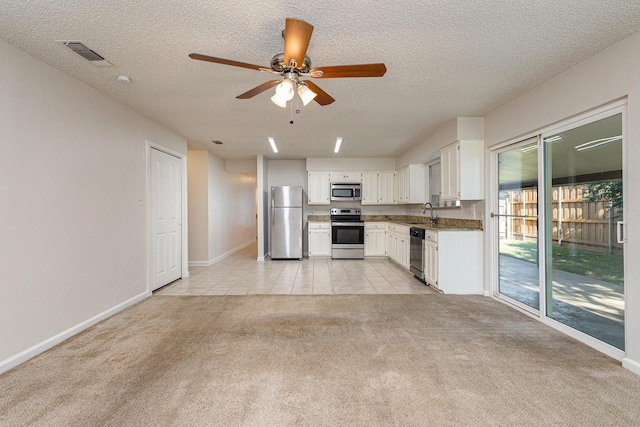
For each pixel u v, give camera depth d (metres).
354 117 4.14
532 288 3.41
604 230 2.52
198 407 1.83
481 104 3.67
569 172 2.86
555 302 3.06
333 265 6.47
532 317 3.33
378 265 6.46
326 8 1.89
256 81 2.97
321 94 2.44
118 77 2.86
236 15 1.96
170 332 2.94
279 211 7.16
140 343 2.70
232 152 6.66
